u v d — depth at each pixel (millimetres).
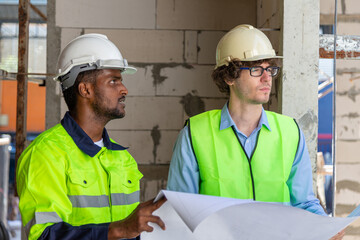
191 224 1019
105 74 1302
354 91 4297
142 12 4047
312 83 2787
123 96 1335
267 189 1608
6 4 10523
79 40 1346
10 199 7430
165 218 1124
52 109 3988
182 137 1661
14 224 6668
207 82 4086
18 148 3801
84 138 1272
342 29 4168
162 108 4074
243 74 1600
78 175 1220
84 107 1301
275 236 1130
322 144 8539
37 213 1098
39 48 10359
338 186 4352
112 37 4035
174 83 4078
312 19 2793
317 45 2793
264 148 1633
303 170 1664
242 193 1606
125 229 1076
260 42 1631
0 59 10570
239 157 1620
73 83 1299
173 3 4055
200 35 4074
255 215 1113
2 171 5113
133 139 4066
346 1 4145
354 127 4324
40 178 1148
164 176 4070
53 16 3988
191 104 4086
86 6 4012
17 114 3801
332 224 1123
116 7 4031
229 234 1151
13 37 10625
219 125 1665
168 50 4070
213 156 1624
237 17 4086
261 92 1594
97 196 1249
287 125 1685
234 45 1634
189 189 1634
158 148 4078
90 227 1103
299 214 1127
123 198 1315
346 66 4289
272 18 3303
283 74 2781
